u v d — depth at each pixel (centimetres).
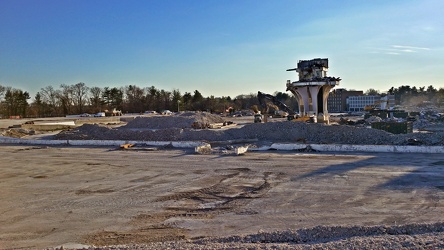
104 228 1154
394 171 1823
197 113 5616
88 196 1527
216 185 1659
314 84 4175
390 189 1488
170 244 934
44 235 1108
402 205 1274
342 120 4838
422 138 2731
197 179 1792
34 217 1274
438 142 2608
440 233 925
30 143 3531
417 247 818
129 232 1113
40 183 1789
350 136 2972
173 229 1128
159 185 1688
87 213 1305
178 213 1281
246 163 2175
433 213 1183
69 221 1227
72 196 1533
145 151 2809
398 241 856
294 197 1424
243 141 3212
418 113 5934
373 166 1967
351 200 1355
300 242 947
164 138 3450
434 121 5003
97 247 935
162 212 1297
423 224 996
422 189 1473
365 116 5700
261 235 980
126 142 3241
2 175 2005
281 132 3294
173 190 1591
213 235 1066
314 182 1653
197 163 2225
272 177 1786
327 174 1806
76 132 3950
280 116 6700
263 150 2702
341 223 1116
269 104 5525
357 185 1572
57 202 1448
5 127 5338
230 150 2712
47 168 2194
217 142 3150
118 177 1884
